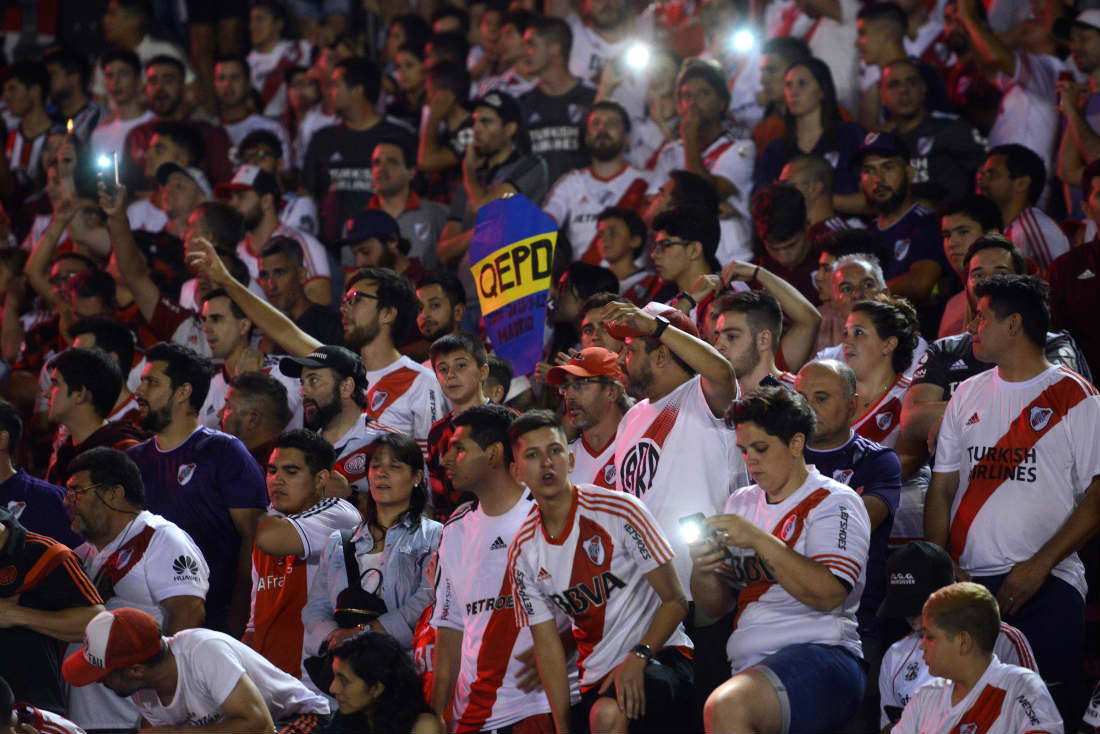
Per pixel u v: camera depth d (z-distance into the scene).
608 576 19.19
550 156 38.31
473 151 35.41
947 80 38.88
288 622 22.39
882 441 23.28
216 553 24.16
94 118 44.84
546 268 24.95
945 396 23.22
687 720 19.64
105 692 21.83
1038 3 39.19
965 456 21.80
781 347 24.64
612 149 35.50
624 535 19.16
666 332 20.06
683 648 19.83
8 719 19.11
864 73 37.88
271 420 25.86
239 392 25.78
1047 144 35.03
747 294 22.17
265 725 19.67
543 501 19.20
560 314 28.77
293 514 22.84
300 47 47.81
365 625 21.36
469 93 41.03
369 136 39.72
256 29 47.84
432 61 41.47
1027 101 35.12
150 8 48.78
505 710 19.91
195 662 19.75
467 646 20.38
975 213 27.66
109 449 22.81
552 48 38.44
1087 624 24.50
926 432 22.69
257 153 40.09
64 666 19.64
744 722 17.84
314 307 30.56
